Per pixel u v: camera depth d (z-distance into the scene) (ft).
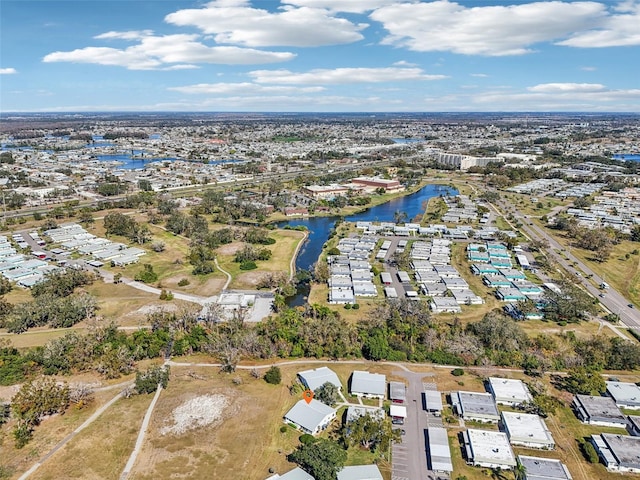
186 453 321.32
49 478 296.71
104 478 297.33
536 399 367.66
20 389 376.89
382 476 302.86
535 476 299.99
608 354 443.32
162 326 498.28
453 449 330.95
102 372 420.77
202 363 446.19
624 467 311.47
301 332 471.62
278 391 397.19
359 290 615.98
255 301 590.55
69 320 518.78
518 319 541.34
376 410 360.28
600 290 633.20
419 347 460.14
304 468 308.60
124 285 639.76
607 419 355.56
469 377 422.00
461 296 597.93
